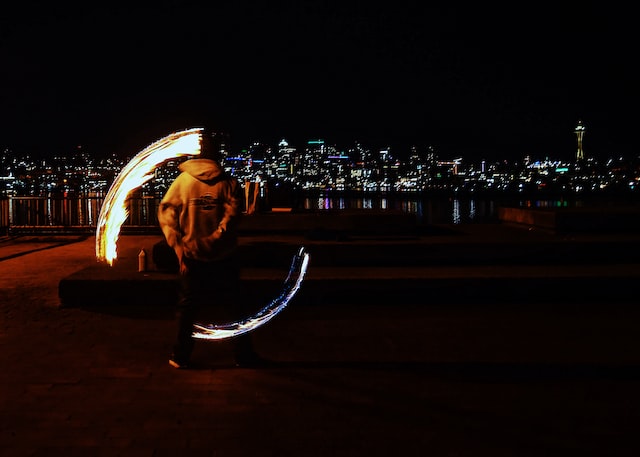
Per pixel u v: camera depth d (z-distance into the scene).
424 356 6.28
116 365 5.98
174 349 5.89
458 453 4.13
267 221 11.55
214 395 5.19
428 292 8.71
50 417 4.72
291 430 4.49
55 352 6.41
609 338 6.95
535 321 7.72
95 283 8.52
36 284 10.04
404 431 4.48
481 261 10.10
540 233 12.01
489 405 4.98
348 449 4.18
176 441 4.30
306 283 8.62
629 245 10.26
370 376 5.67
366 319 7.82
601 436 4.41
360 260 9.89
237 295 6.05
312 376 5.67
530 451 4.17
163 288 8.53
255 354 5.96
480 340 6.87
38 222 17.48
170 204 5.93
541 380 5.57
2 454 4.09
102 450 4.16
